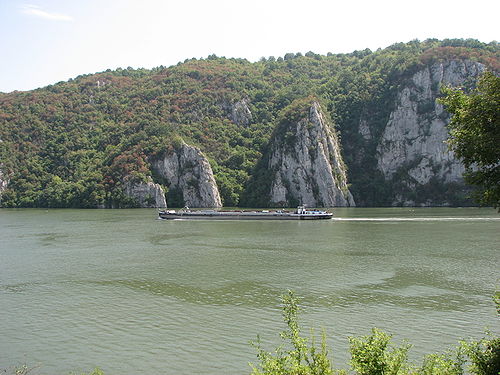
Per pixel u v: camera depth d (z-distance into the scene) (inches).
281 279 1831.9
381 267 2026.3
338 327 1286.9
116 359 1109.1
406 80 7721.5
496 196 832.9
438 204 6781.5
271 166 7509.8
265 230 3567.9
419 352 1114.7
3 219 4945.9
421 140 7258.9
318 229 3555.6
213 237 3154.5
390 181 7352.4
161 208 7027.6
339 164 7298.2
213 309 1460.4
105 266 2148.1
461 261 2127.2
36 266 2171.5
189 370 1044.5
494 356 781.3
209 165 7588.6
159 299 1579.7
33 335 1267.2
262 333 1251.2
